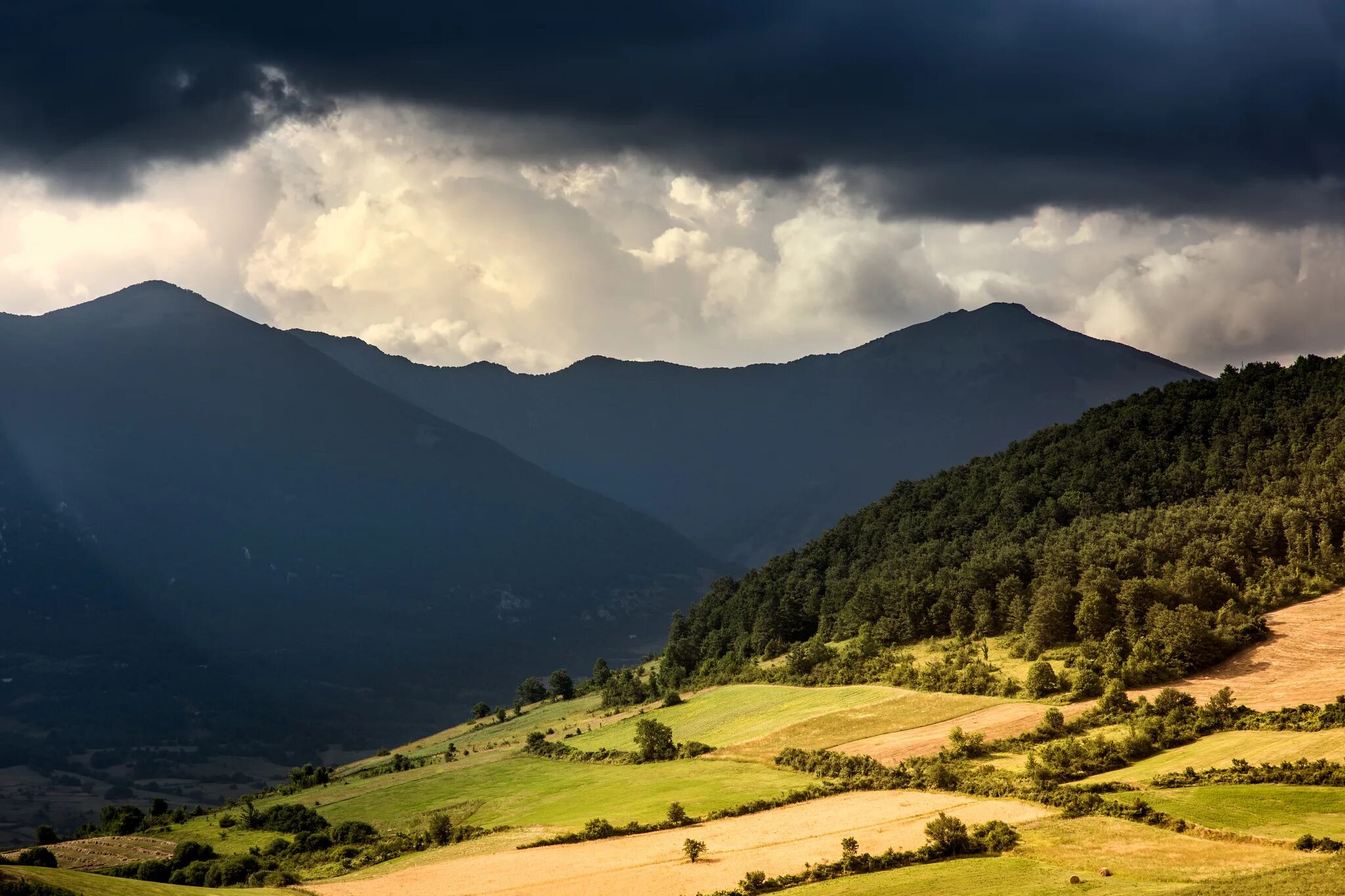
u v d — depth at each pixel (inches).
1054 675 6028.5
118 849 5984.3
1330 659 5556.1
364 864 4977.9
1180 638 5885.8
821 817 4485.7
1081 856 3511.3
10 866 3924.7
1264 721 4734.3
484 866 4411.9
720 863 3976.4
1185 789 4015.8
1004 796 4347.9
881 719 6190.9
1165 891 3107.8
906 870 3602.4
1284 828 3518.7
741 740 6535.4
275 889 4323.3
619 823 4867.1
